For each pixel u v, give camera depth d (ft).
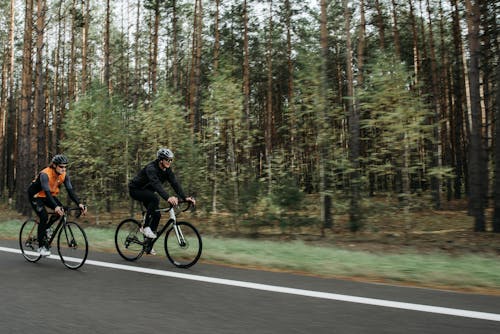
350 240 33.47
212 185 47.09
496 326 11.37
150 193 22.21
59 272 19.39
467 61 73.92
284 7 78.13
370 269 19.16
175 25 83.82
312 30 42.47
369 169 38.65
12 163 121.60
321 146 37.55
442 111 83.05
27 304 13.98
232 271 19.43
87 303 14.06
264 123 104.32
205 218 47.78
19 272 19.42
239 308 13.33
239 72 82.48
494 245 29.94
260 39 85.15
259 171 42.37
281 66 85.92
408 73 37.96
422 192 42.22
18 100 118.93
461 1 65.87
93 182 52.21
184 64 107.65
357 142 41.55
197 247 20.25
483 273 17.83
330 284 16.53
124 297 14.79
